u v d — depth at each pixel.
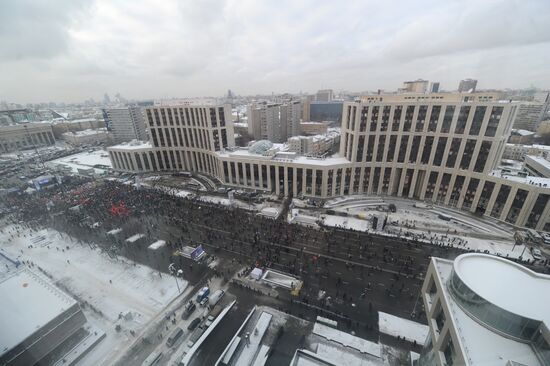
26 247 84.75
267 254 74.88
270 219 95.81
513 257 71.50
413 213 97.81
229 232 87.75
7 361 42.91
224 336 51.19
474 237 81.81
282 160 117.56
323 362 40.19
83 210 107.94
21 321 47.75
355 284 62.81
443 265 38.47
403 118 100.81
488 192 91.81
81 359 48.88
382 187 112.94
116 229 92.25
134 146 168.88
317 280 64.44
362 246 77.69
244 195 119.25
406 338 49.06
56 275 71.25
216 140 143.50
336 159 116.69
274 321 53.91
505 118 83.75
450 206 101.44
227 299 60.22
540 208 80.81
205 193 125.00
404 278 64.44
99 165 181.50
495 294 29.00
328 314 54.81
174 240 84.50
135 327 54.78
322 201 109.44
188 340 51.25
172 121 155.25
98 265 74.56
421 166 104.19
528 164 112.62
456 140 95.06
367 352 46.50
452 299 32.38
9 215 108.12
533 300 28.38
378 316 53.97
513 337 27.12
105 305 60.78
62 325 49.88
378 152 107.94
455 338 27.78
